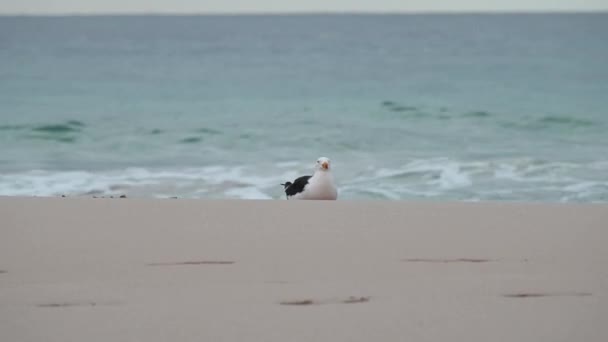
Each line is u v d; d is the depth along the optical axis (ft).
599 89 111.14
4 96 107.04
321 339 19.88
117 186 60.49
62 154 75.20
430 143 78.69
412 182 60.85
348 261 26.27
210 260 26.22
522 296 23.02
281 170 66.33
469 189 58.54
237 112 95.91
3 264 25.57
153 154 74.69
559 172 64.44
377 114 95.20
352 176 62.95
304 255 26.91
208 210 33.40
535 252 27.50
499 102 102.27
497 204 35.60
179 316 21.27
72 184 61.52
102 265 25.57
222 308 21.88
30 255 26.58
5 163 70.95
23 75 122.31
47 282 23.88
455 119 92.48
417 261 26.35
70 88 112.68
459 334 20.25
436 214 33.17
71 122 91.91
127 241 28.37
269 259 26.40
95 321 20.88
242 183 61.00
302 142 80.02
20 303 22.12
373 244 28.35
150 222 31.17
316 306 22.08
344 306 22.11
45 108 98.99
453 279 24.50
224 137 82.99
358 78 119.24
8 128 88.48
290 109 97.40
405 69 126.31
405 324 20.88
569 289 23.62
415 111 96.89
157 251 27.20
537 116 94.17
